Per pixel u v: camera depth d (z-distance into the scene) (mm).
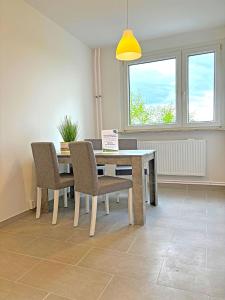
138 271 1727
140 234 2354
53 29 3604
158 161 4332
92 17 3479
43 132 3371
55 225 2662
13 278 1683
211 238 2219
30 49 3143
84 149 2361
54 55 3629
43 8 3207
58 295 1495
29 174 3098
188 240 2188
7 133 2779
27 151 3074
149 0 3053
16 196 2896
